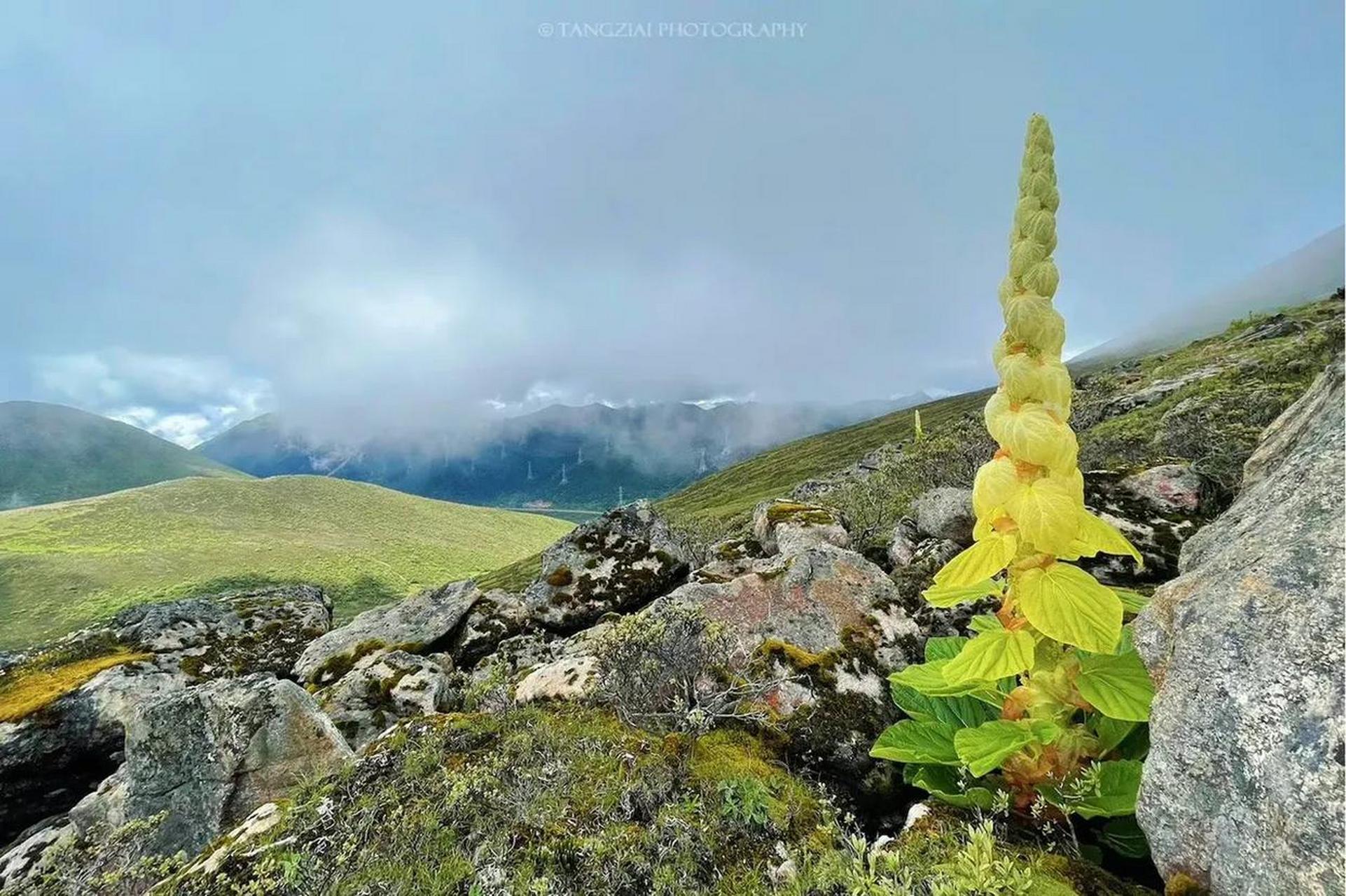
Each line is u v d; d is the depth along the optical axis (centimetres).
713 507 10850
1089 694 379
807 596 716
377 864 416
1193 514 783
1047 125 346
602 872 393
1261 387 1598
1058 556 356
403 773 514
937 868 318
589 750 521
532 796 467
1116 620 333
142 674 1245
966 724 491
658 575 1359
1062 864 354
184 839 707
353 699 1003
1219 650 325
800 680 597
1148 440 1447
